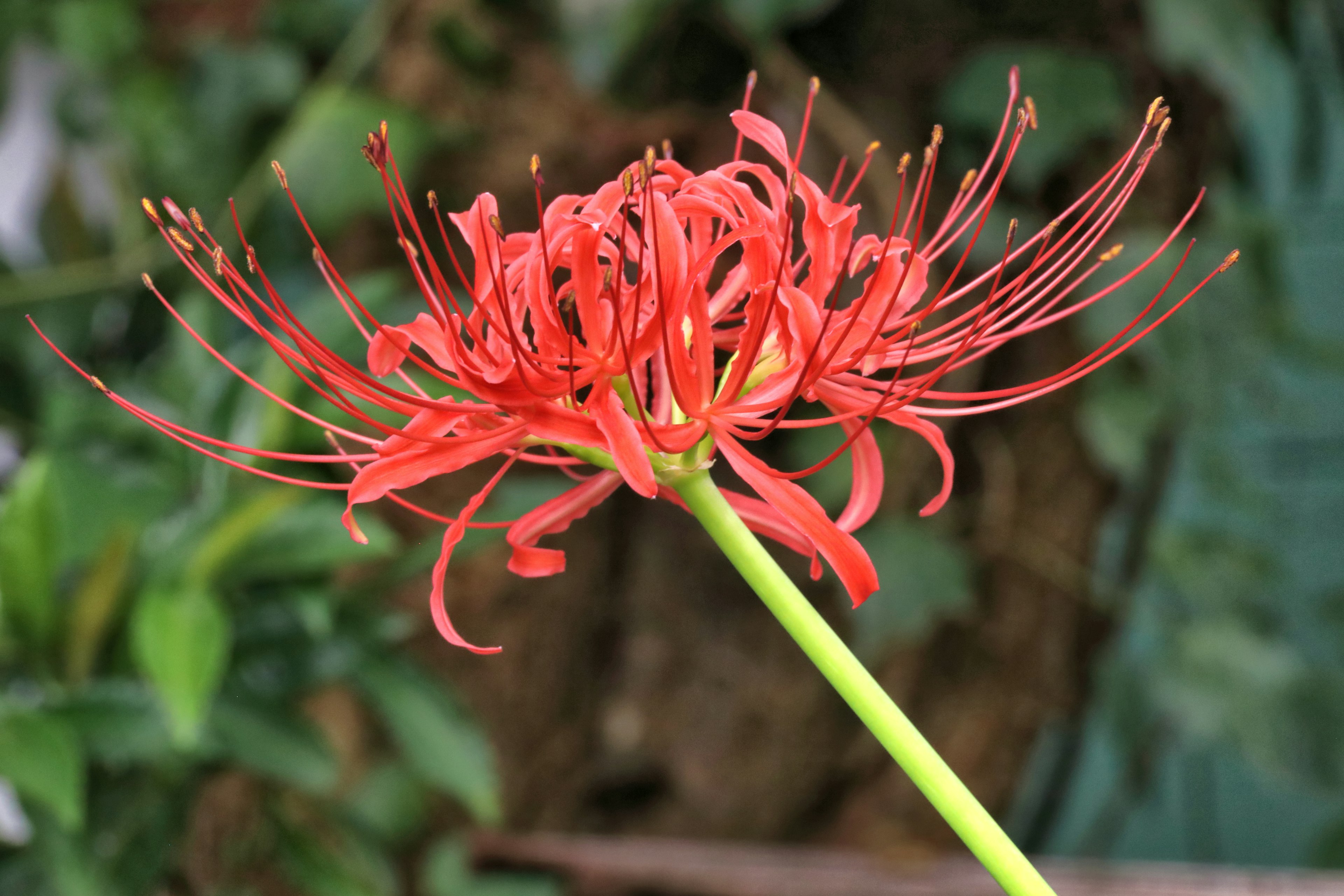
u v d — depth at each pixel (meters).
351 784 0.86
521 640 0.87
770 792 0.91
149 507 0.73
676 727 0.91
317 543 0.71
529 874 0.89
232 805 0.79
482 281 0.46
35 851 0.68
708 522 0.46
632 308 0.46
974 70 0.86
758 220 0.46
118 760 0.70
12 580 0.66
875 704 0.45
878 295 0.47
